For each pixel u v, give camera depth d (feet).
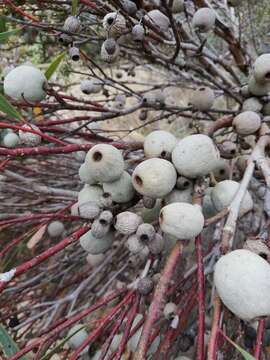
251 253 0.32
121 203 0.42
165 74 1.16
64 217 0.46
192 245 0.68
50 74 0.52
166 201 0.42
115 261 0.81
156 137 0.43
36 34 0.84
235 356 0.50
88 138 0.62
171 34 0.68
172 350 0.54
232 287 0.31
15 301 0.80
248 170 0.45
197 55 0.65
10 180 0.84
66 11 0.67
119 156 0.39
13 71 0.48
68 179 0.95
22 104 0.53
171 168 0.39
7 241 0.93
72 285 0.90
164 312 0.40
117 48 0.51
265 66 0.55
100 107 0.63
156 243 0.39
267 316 0.30
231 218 0.38
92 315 0.73
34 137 0.43
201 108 0.64
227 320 0.49
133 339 0.44
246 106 0.61
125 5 0.51
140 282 0.40
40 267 0.93
